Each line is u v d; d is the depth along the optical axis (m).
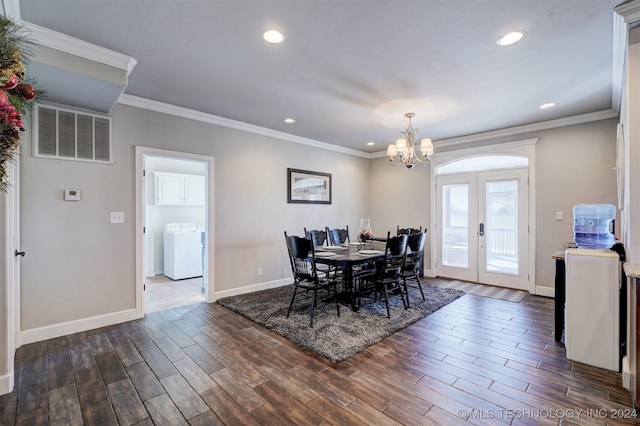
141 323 3.27
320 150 5.57
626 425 1.70
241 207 4.40
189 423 1.73
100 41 2.26
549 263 4.27
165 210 5.95
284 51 2.42
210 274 4.04
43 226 2.85
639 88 1.98
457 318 3.42
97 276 3.15
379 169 6.39
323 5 1.87
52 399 1.95
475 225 5.15
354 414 1.79
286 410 1.83
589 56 2.49
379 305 3.84
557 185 4.20
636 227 2.02
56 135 2.92
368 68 2.70
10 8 1.76
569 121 4.06
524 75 2.84
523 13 1.95
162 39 2.25
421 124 4.38
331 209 5.76
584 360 2.38
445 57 2.51
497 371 2.28
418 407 1.86
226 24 2.07
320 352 2.56
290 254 3.55
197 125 3.92
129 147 3.37
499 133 4.67
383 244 6.23
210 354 2.55
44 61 2.14
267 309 3.68
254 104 3.60
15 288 2.62
